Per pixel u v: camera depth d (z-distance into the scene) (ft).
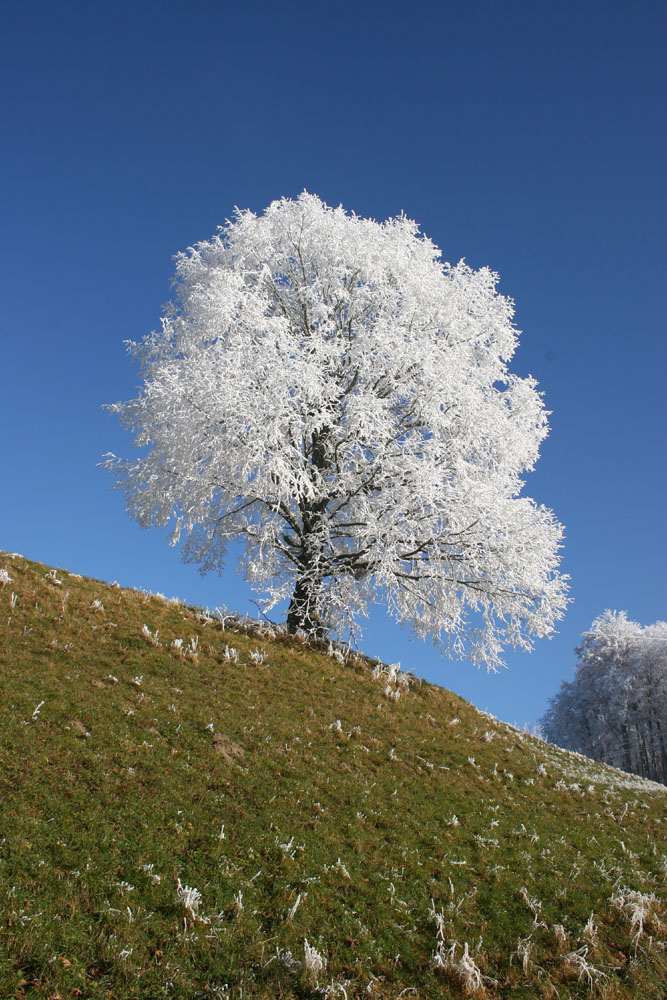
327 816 29.48
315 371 48.44
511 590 55.11
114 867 22.09
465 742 44.32
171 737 31.60
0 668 32.27
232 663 42.91
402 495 49.65
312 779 32.17
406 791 34.37
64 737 28.25
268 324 49.80
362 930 22.95
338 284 55.88
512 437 56.54
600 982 23.34
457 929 24.44
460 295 58.23
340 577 54.08
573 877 30.12
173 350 57.31
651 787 48.93
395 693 47.26
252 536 57.77
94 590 45.34
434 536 52.26
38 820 22.99
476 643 56.08
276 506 51.80
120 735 30.01
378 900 24.70
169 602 48.70
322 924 22.74
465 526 51.75
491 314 59.11
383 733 41.06
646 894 29.89
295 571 56.39
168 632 43.55
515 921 25.85
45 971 17.75
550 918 26.55
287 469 47.91
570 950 24.82
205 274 58.08
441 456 53.21
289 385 48.67
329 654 51.11
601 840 35.29
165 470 52.29
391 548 48.01
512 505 53.36
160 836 24.41
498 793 38.17
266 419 47.37
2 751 26.04
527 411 58.23
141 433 55.67
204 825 25.96
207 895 22.30
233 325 51.67
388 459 50.75
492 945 24.20
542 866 30.53
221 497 53.31
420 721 45.06
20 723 28.22
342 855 26.84
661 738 140.26
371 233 57.36
